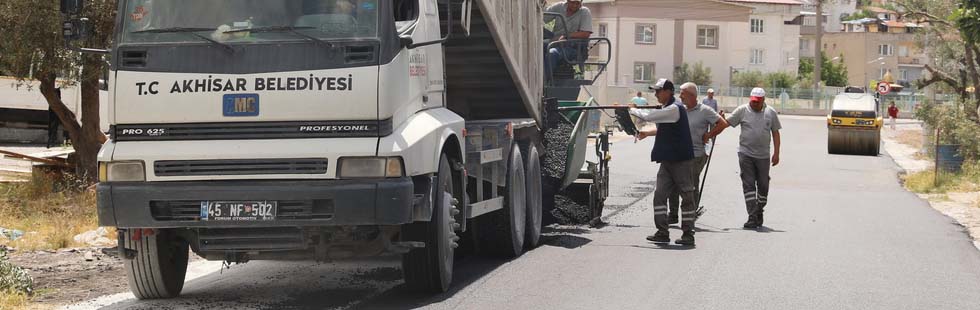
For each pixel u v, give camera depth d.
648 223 14.23
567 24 15.33
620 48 84.88
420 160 8.05
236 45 7.88
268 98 7.81
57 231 12.36
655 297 8.60
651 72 85.75
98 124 17.89
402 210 7.73
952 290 9.20
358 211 7.67
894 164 30.14
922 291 9.10
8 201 16.06
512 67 11.46
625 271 9.95
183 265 8.82
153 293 8.56
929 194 20.56
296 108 7.79
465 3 8.56
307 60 7.85
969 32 14.60
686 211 11.86
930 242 12.57
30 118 26.17
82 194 16.47
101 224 7.85
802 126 56.34
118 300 8.52
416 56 8.46
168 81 7.89
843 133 34.47
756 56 94.88
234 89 7.82
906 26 115.31
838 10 130.12
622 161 27.70
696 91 13.88
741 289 9.02
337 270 10.14
